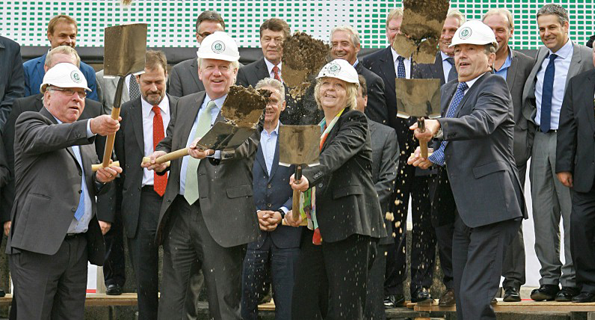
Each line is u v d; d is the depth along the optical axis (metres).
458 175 8.09
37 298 8.15
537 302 9.48
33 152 8.07
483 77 8.18
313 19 11.42
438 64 10.02
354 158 7.54
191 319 8.62
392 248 9.57
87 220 8.45
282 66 7.47
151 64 9.06
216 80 7.98
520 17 11.38
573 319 9.89
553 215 9.83
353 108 7.71
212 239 7.80
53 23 10.02
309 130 7.05
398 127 9.73
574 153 9.49
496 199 7.94
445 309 9.34
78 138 7.86
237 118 7.09
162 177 8.98
